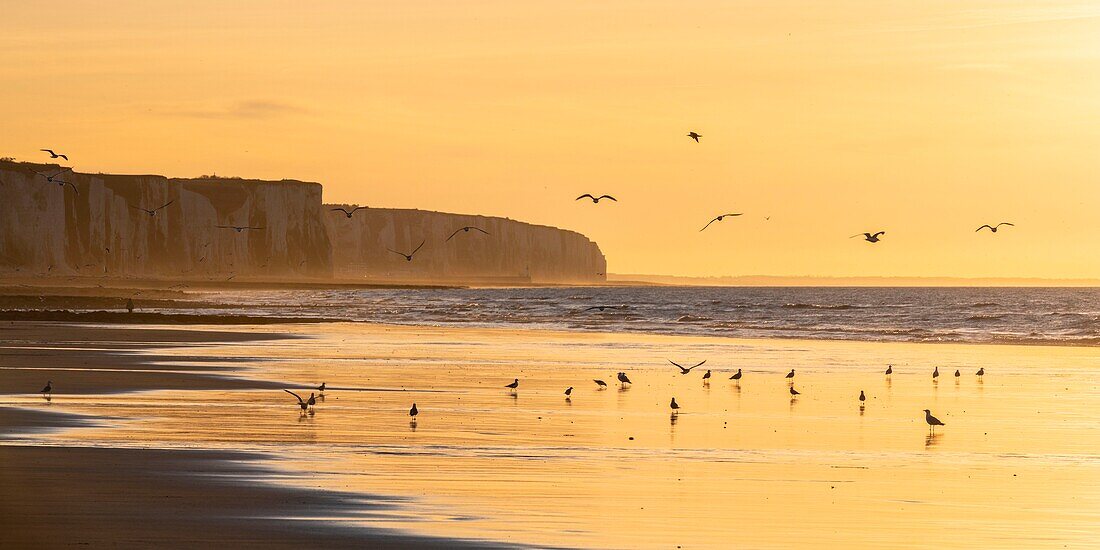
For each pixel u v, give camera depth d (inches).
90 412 2989.7
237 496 1902.1
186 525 1689.2
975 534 1733.5
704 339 7081.7
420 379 4072.3
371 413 3065.9
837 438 2709.2
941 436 2760.8
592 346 6240.2
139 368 4340.6
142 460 2233.0
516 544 1621.6
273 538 1621.6
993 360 5418.3
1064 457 2447.1
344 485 2016.5
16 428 2667.3
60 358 4810.5
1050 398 3668.8
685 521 1790.1
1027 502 1962.4
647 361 5068.9
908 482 2135.8
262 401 3299.7
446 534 1668.3
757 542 1673.2
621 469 2233.0
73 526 1674.5
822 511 1877.5
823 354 5703.7
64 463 2183.8
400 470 2177.7
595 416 3061.0
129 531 1648.6
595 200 2805.1
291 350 5625.0
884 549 1643.7
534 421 2940.5
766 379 4217.5
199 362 4707.2
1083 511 1895.9
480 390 3713.1
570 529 1723.7
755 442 2625.5
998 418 3127.5
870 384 4087.1
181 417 2913.4
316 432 2684.5
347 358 5083.7
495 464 2265.0
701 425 2906.0
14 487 1951.3
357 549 1569.9
